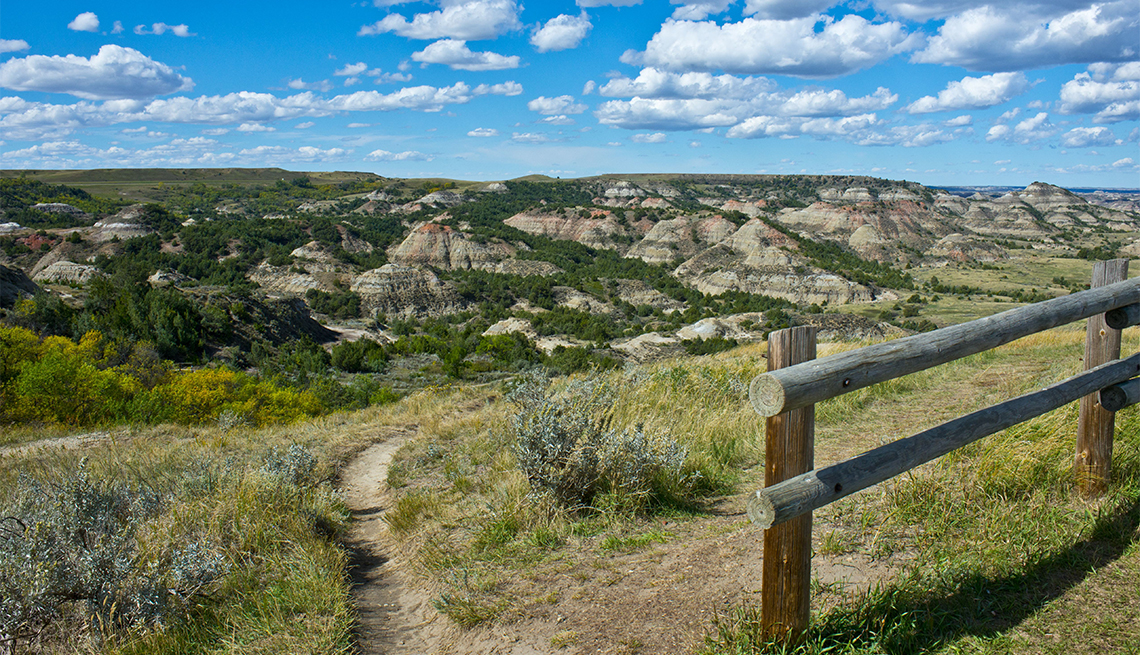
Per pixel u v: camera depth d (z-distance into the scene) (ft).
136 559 14.52
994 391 23.85
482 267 485.56
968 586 9.75
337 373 145.48
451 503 20.38
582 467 16.55
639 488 16.46
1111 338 12.08
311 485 25.89
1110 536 10.58
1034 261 544.21
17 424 60.29
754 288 403.95
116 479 25.20
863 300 377.09
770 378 7.34
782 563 8.44
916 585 9.90
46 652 12.86
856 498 13.83
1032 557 10.27
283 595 13.82
